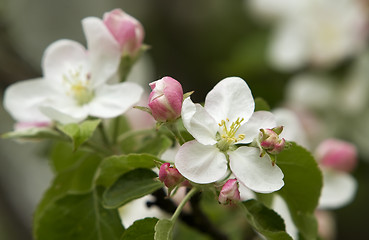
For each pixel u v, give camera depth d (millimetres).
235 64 827
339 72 783
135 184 487
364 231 790
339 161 617
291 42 798
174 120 469
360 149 758
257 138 467
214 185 472
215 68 839
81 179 533
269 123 475
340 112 771
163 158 535
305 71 804
